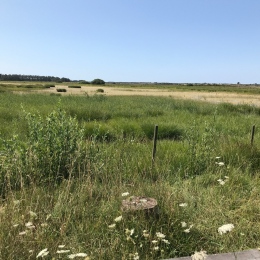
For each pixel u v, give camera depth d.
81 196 3.91
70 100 22.25
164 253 3.08
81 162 5.00
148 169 5.45
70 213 3.48
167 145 7.43
